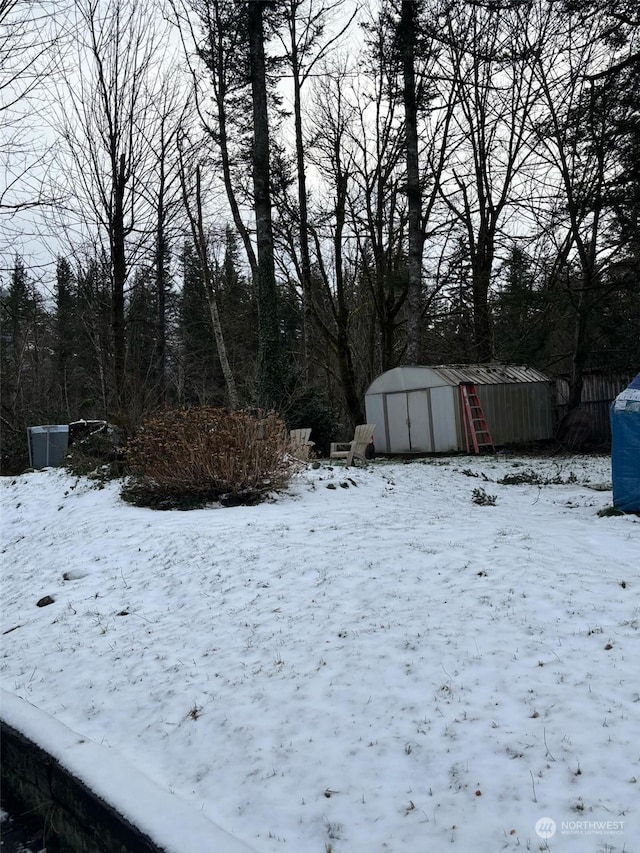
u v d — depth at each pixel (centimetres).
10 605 720
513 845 284
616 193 1380
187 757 389
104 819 340
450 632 471
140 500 1042
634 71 1212
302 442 1400
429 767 342
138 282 2220
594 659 414
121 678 496
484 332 2548
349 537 726
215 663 487
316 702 412
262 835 318
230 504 990
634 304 1805
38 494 1270
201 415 1049
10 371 2477
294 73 2453
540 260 2131
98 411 2498
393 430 2059
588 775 316
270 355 1833
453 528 755
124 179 2002
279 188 2514
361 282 3198
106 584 709
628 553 621
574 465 1545
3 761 445
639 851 268
